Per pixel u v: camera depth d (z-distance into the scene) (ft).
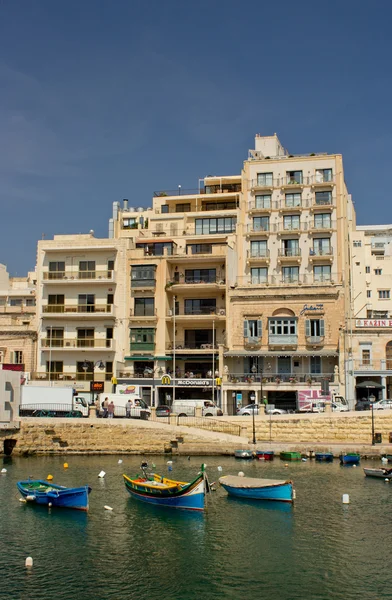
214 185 323.57
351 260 314.14
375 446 181.57
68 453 187.73
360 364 244.22
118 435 190.19
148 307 262.47
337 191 273.13
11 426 183.83
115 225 318.24
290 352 244.63
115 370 254.68
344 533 109.09
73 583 87.66
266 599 82.79
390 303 344.49
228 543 104.01
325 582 88.12
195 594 84.28
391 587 86.53
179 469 164.04
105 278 264.72
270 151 316.40
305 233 271.49
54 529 111.04
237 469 164.25
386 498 132.57
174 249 272.31
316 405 226.38
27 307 292.61
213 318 256.11
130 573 91.45
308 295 249.14
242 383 240.73
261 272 272.72
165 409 221.46
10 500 130.11
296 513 121.49
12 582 87.81
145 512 122.21
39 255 273.54
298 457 179.52
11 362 265.95
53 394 204.03
